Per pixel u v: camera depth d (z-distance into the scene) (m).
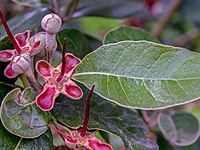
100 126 0.22
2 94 0.23
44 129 0.20
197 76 0.20
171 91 0.20
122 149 0.39
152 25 0.66
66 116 0.22
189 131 0.32
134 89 0.20
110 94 0.21
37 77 0.22
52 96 0.20
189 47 0.65
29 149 0.20
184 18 0.65
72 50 0.27
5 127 0.20
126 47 0.21
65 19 0.32
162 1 0.65
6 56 0.21
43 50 0.22
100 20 0.65
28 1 0.30
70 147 0.20
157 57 0.21
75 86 0.20
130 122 0.23
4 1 0.36
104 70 0.21
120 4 0.38
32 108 0.21
